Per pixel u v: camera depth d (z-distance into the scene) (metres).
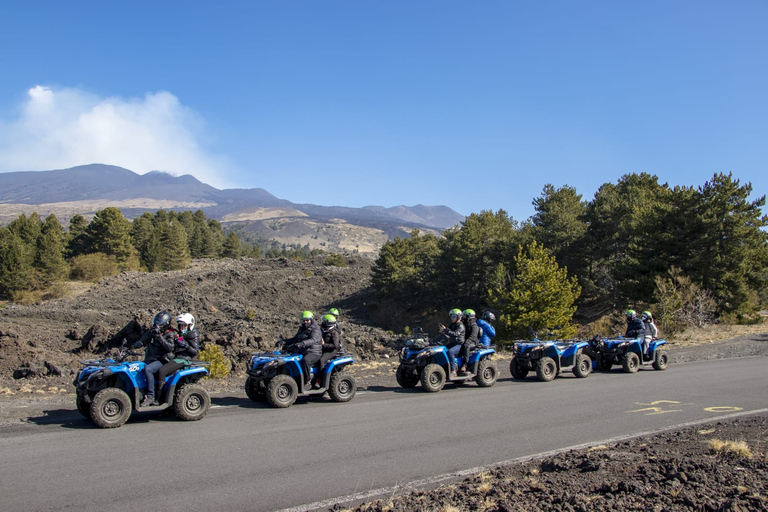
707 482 5.36
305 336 11.39
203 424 9.16
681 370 16.28
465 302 55.06
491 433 8.65
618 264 38.50
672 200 36.47
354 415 10.05
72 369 21.81
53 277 64.88
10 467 6.59
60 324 37.25
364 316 66.25
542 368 14.54
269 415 10.01
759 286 35.34
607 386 13.46
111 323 39.16
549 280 27.23
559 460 6.77
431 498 5.53
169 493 5.80
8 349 21.62
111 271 82.12
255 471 6.61
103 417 8.65
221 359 18.31
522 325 27.08
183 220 147.50
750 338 25.58
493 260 54.75
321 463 6.98
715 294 33.97
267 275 81.06
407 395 12.46
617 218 44.25
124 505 5.44
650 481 5.55
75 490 5.83
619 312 38.97
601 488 5.46
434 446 7.86
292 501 5.64
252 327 34.09
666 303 29.59
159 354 9.54
